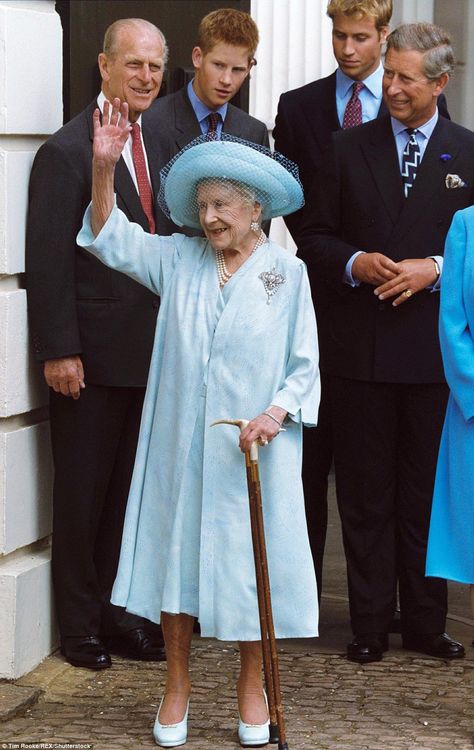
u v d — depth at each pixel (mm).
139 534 4773
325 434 5953
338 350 5703
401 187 5594
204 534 4645
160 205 5012
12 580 5285
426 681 5473
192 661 5613
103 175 4684
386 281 5473
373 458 5719
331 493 8492
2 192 5234
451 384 4926
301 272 4766
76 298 5414
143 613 4762
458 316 4930
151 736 4855
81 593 5527
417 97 5418
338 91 6047
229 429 4652
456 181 5562
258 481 4480
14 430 5406
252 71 7152
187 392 4676
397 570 5844
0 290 5332
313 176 6051
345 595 6680
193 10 7398
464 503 4938
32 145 5484
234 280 4703
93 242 4730
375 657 5680
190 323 4699
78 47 7148
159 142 5621
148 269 4812
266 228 5902
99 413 5473
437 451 5684
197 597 4695
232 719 5027
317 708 5152
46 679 5371
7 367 5285
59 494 5504
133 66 5332
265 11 7113
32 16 5398
